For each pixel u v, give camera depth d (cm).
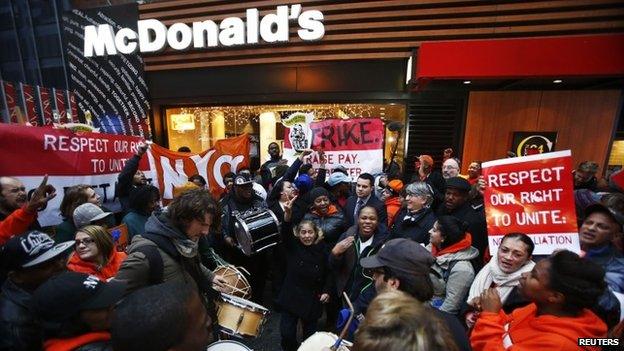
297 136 435
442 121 567
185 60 627
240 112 718
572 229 189
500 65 439
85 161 290
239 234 274
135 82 646
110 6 621
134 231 251
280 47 584
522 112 535
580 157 527
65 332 96
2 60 808
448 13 516
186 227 162
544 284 110
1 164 229
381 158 391
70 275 102
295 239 245
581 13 477
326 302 251
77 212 211
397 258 118
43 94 626
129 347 75
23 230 180
